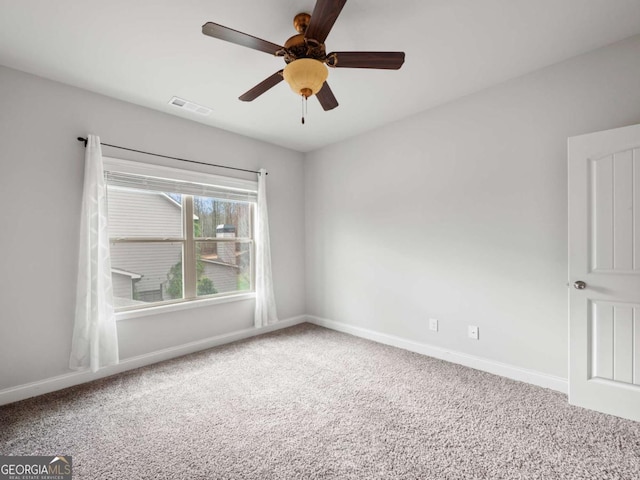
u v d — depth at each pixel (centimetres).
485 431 183
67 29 185
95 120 262
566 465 155
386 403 217
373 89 262
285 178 414
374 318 355
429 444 173
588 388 204
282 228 411
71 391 238
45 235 238
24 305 230
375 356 305
